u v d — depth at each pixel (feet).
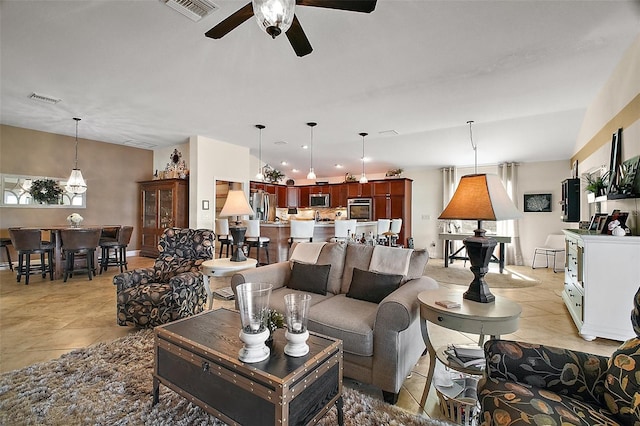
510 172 23.39
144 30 8.63
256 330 4.87
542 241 22.40
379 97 13.52
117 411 5.73
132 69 10.96
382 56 9.98
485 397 4.07
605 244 9.21
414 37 8.88
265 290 5.05
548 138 19.15
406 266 8.15
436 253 26.53
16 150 18.88
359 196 28.89
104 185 22.88
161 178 23.48
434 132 19.88
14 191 18.86
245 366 4.62
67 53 9.89
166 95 13.35
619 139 10.64
